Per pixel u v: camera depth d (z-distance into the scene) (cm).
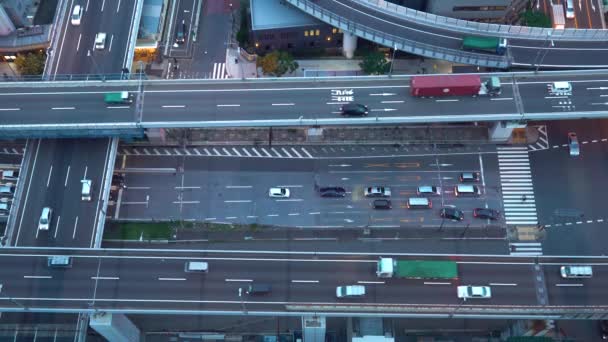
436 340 11012
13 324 10488
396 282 10212
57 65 12588
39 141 11856
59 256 10294
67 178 11475
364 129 12925
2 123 11506
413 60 13962
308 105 11900
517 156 12688
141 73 12775
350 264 10369
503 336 11050
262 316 11294
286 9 13712
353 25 12862
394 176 12519
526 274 10294
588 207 12175
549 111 11731
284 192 12269
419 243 11862
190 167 12644
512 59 12731
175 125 11588
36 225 11012
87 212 11150
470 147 12788
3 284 10150
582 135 12888
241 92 12062
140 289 10150
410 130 12912
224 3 14875
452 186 12388
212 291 10144
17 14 13300
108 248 10762
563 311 9981
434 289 10150
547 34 12962
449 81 11719
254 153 12825
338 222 12081
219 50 14112
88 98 11931
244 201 12312
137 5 13412
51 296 10081
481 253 11775
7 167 12450
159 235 11931
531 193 12306
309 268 10344
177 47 14100
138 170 12562
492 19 13738
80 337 10338
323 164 12688
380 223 12044
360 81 12244
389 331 10494
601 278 10269
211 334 11112
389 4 13150
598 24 14175
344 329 11119
